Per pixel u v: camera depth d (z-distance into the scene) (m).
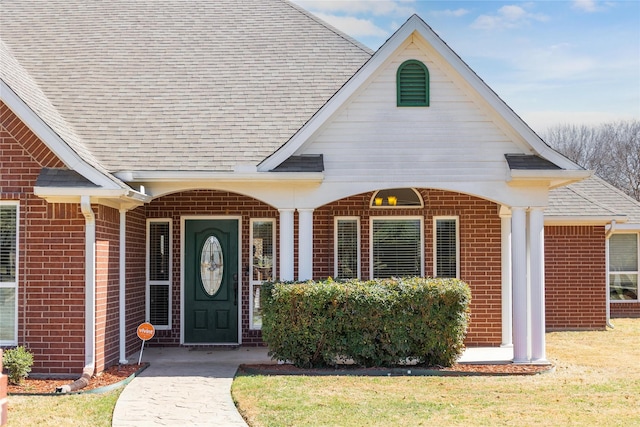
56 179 10.27
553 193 18.23
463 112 11.80
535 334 11.65
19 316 10.44
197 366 11.50
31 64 14.22
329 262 13.85
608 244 19.56
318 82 14.09
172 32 15.62
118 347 11.65
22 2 16.36
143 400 9.01
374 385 9.84
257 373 10.80
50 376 10.36
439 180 11.71
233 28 15.80
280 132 12.62
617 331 17.22
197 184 11.62
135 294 12.95
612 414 8.30
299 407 8.51
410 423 7.84
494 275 13.70
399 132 11.79
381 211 13.90
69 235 10.47
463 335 11.20
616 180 49.34
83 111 12.95
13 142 10.52
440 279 11.53
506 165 11.68
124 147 12.09
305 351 10.99
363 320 10.89
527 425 7.80
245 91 13.76
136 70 14.26
